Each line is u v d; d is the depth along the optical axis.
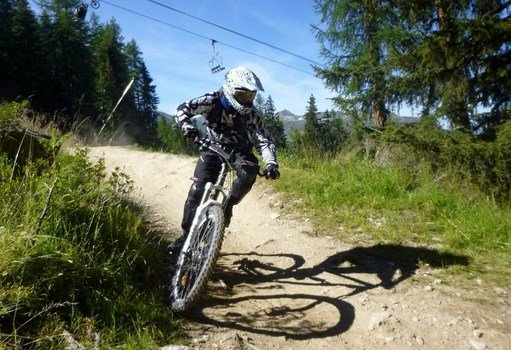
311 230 5.06
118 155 10.80
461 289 3.35
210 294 3.32
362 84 10.05
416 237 4.48
